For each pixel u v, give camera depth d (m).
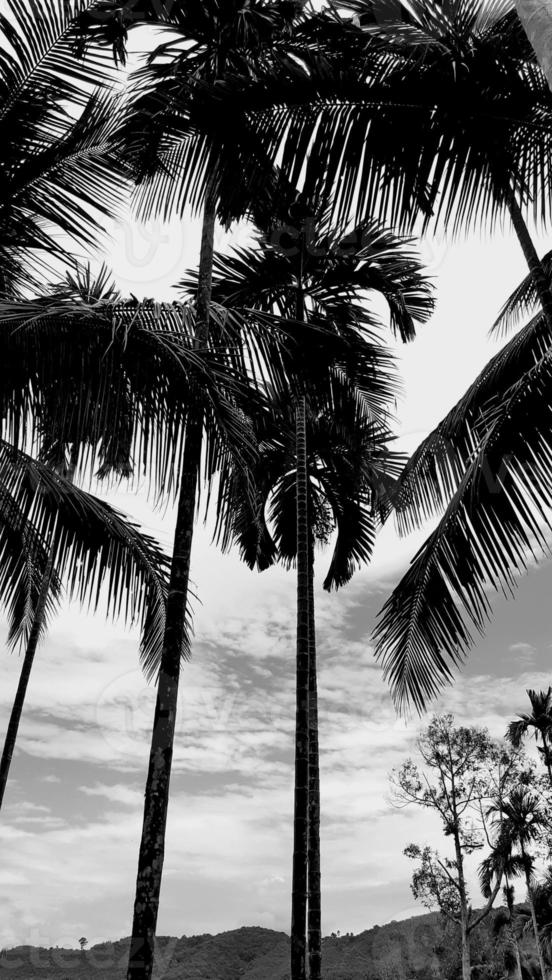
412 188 3.63
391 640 5.14
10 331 3.60
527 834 21.72
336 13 3.92
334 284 9.04
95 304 3.98
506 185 3.64
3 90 4.23
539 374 4.61
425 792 21.81
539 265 4.33
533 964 31.64
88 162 4.52
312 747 9.65
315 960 8.63
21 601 7.57
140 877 3.84
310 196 3.82
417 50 3.49
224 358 4.50
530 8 2.17
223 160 3.79
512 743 24.72
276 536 11.97
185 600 4.72
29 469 5.63
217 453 4.71
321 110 3.61
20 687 9.46
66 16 4.25
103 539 6.04
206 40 6.20
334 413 9.54
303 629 7.98
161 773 4.16
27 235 4.39
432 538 5.01
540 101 3.37
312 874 9.08
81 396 3.82
